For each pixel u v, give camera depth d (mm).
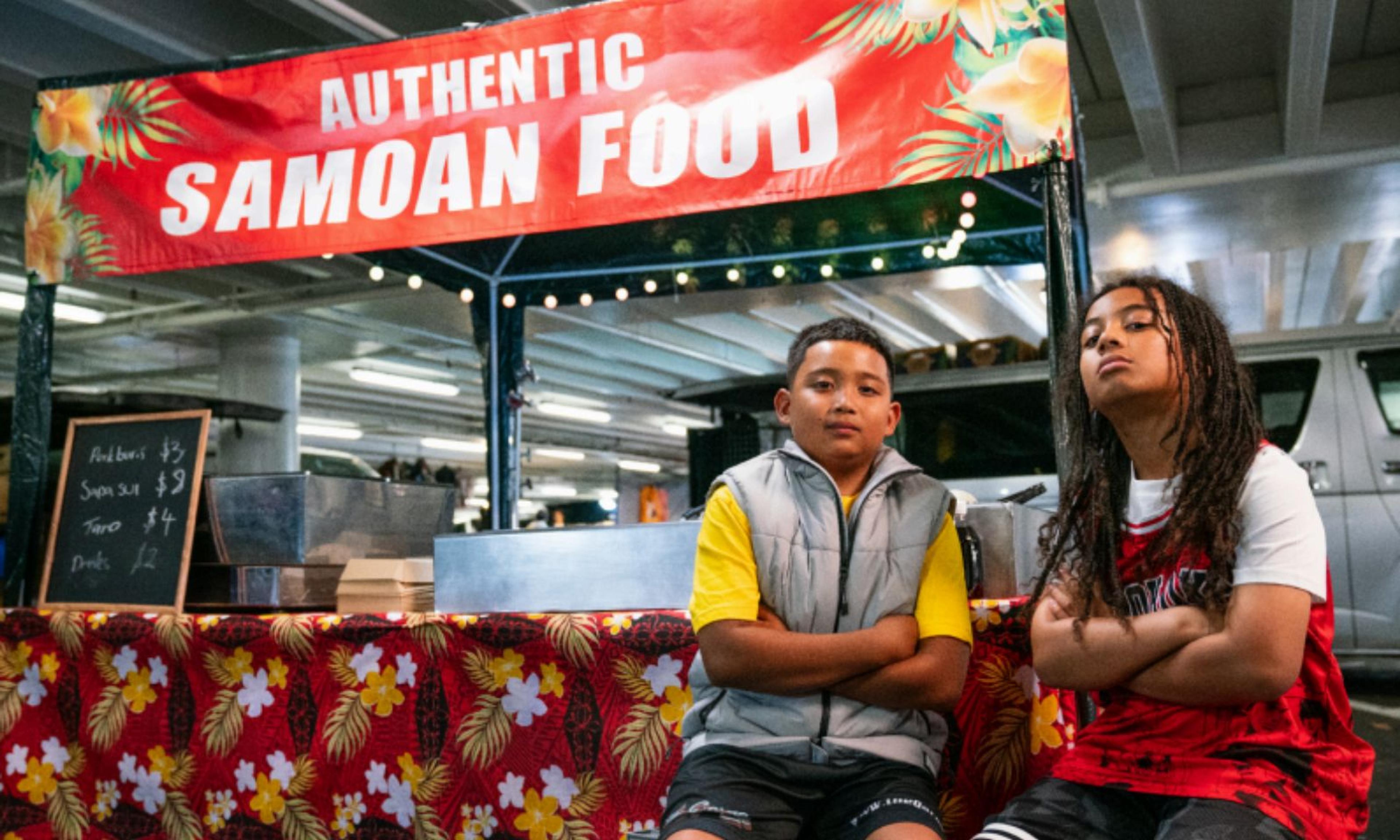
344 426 16594
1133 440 1529
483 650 2256
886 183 2488
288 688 2441
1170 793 1379
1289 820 1289
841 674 1627
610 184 2732
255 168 3008
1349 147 6574
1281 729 1388
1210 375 1446
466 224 2842
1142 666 1409
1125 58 5258
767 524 1729
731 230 3865
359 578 2527
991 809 1954
